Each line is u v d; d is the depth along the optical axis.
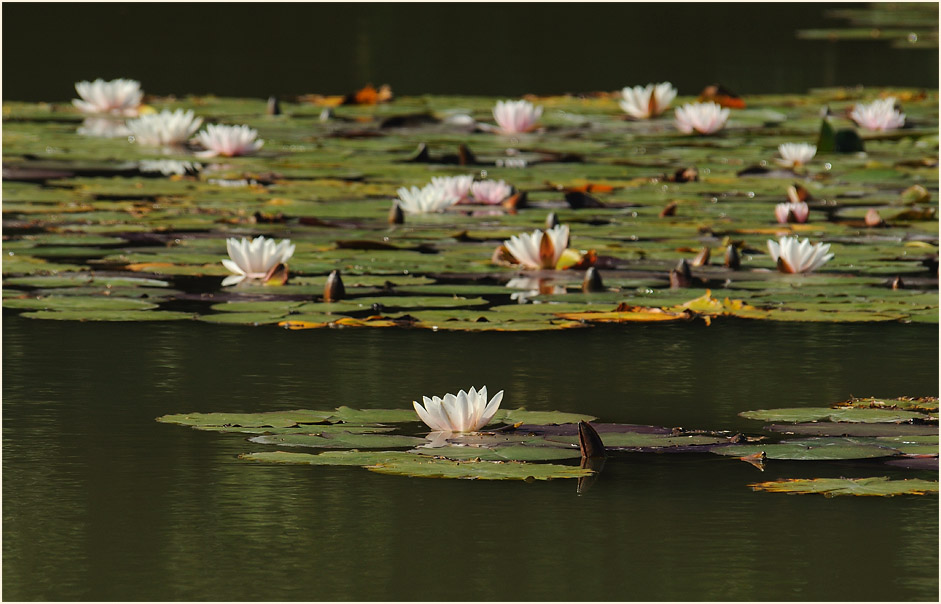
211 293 11.57
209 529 6.41
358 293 11.62
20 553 6.10
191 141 22.08
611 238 14.27
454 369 9.34
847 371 9.37
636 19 44.41
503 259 12.88
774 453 7.16
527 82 30.25
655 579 5.86
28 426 7.92
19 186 17.16
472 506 6.81
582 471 6.68
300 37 38.53
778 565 6.00
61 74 30.22
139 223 14.68
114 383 8.86
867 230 14.80
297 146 21.59
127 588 5.73
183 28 39.91
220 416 7.86
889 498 6.96
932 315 10.48
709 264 12.98
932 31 42.38
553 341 10.38
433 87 29.45
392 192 17.09
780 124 25.02
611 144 22.56
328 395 8.55
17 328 10.52
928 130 24.08
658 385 8.94
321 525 6.49
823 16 47.41
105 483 7.01
